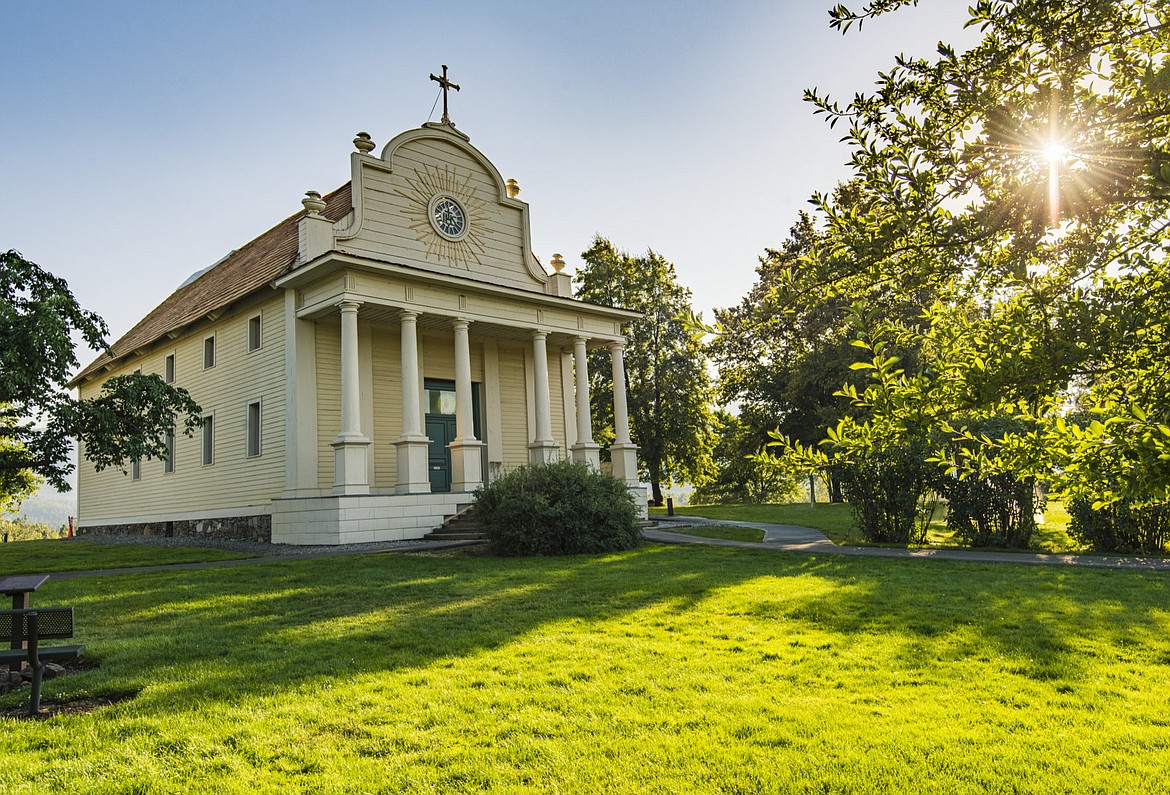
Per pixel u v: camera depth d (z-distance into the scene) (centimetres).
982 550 1460
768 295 305
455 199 2303
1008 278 284
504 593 1009
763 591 989
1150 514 1326
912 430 276
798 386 3444
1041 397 270
